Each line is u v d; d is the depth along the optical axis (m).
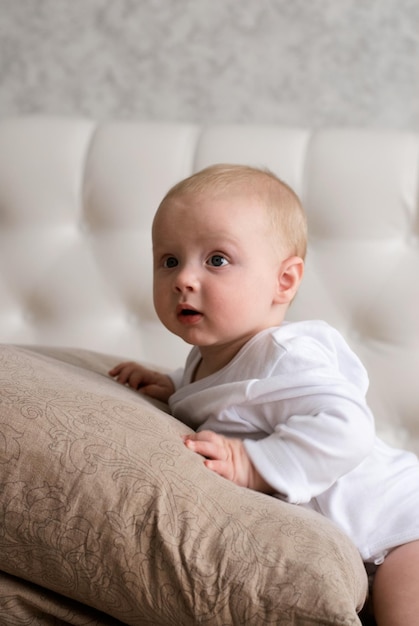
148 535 0.78
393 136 1.58
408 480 1.06
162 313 1.06
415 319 1.51
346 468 0.96
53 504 0.79
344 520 1.00
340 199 1.56
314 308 1.55
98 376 1.11
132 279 1.65
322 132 1.62
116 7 2.19
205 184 1.08
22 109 2.25
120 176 1.66
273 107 2.13
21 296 1.70
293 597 0.73
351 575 0.78
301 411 0.99
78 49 2.21
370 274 1.54
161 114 2.19
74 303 1.67
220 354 1.10
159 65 2.18
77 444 0.82
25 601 0.84
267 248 1.07
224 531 0.78
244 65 2.14
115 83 2.21
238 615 0.74
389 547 1.00
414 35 2.06
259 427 1.03
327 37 2.09
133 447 0.83
